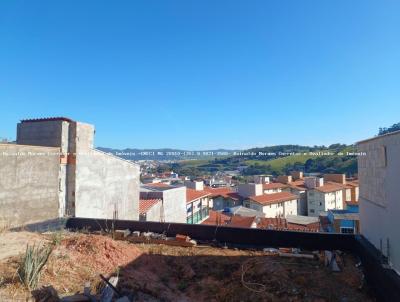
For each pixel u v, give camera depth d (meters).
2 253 7.63
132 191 20.09
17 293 5.56
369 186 9.86
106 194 17.62
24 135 15.83
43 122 15.46
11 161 12.64
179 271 9.41
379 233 8.88
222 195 65.75
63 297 5.88
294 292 7.80
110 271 7.94
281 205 61.88
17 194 12.82
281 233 11.55
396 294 6.66
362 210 10.77
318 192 66.19
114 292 6.64
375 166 9.27
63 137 15.16
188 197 37.41
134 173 20.33
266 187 70.44
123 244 10.29
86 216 16.06
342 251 10.86
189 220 35.94
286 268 9.19
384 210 8.46
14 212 12.69
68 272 7.16
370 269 8.63
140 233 12.95
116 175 18.56
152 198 25.69
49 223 13.68
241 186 66.31
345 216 30.84
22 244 8.52
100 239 9.57
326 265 9.52
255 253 10.85
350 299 7.68
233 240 12.10
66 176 15.33
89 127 16.38
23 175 13.09
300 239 11.31
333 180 76.88
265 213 55.19
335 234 10.99
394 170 7.78
